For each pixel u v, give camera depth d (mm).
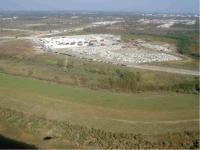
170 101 67062
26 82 78562
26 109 60938
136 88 78250
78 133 51656
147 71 89500
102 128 53312
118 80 82000
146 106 63719
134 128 53500
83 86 77625
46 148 47344
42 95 68750
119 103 65250
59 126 54000
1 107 61781
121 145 48156
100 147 47875
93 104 64312
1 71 88438
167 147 47938
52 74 85438
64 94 70000
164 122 55938
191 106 63906
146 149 47219
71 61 101812
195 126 54406
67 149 47250
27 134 51875
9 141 49156
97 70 91562
